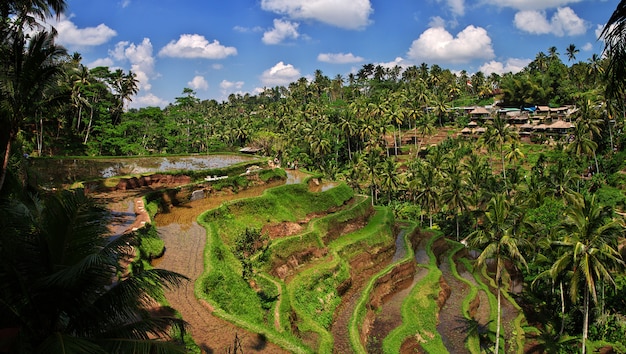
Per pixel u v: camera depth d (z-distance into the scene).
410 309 47.16
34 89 21.08
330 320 41.44
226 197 55.09
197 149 125.19
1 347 12.11
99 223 15.12
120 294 14.31
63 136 72.31
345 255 53.72
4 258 12.81
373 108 129.12
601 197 77.62
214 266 33.19
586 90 135.00
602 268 36.25
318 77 195.75
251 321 29.16
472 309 51.28
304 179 65.25
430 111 160.75
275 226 51.03
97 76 89.50
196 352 22.94
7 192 23.64
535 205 66.69
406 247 62.78
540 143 120.94
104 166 59.31
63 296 13.40
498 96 174.25
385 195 100.81
